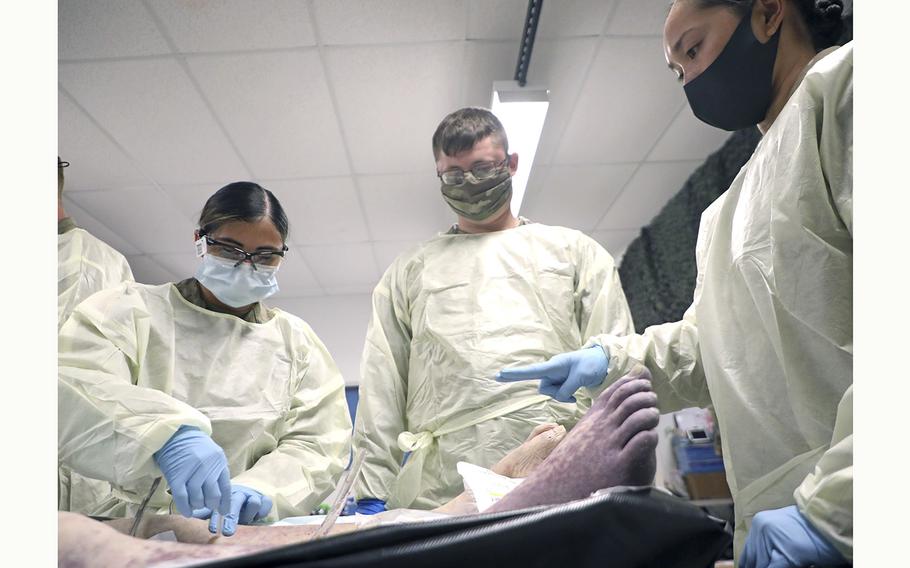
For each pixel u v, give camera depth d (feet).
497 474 2.98
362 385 4.59
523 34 7.58
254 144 9.59
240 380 3.86
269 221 3.98
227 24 7.32
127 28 7.29
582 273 4.64
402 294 4.89
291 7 7.15
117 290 3.62
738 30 3.19
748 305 2.91
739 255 2.92
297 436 4.00
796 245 2.60
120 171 10.09
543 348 4.29
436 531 1.30
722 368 2.98
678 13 3.34
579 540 1.36
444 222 12.43
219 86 8.30
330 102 8.75
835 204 2.53
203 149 9.64
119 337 3.30
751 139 9.25
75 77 7.96
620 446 1.94
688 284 11.23
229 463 3.62
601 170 10.98
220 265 3.89
